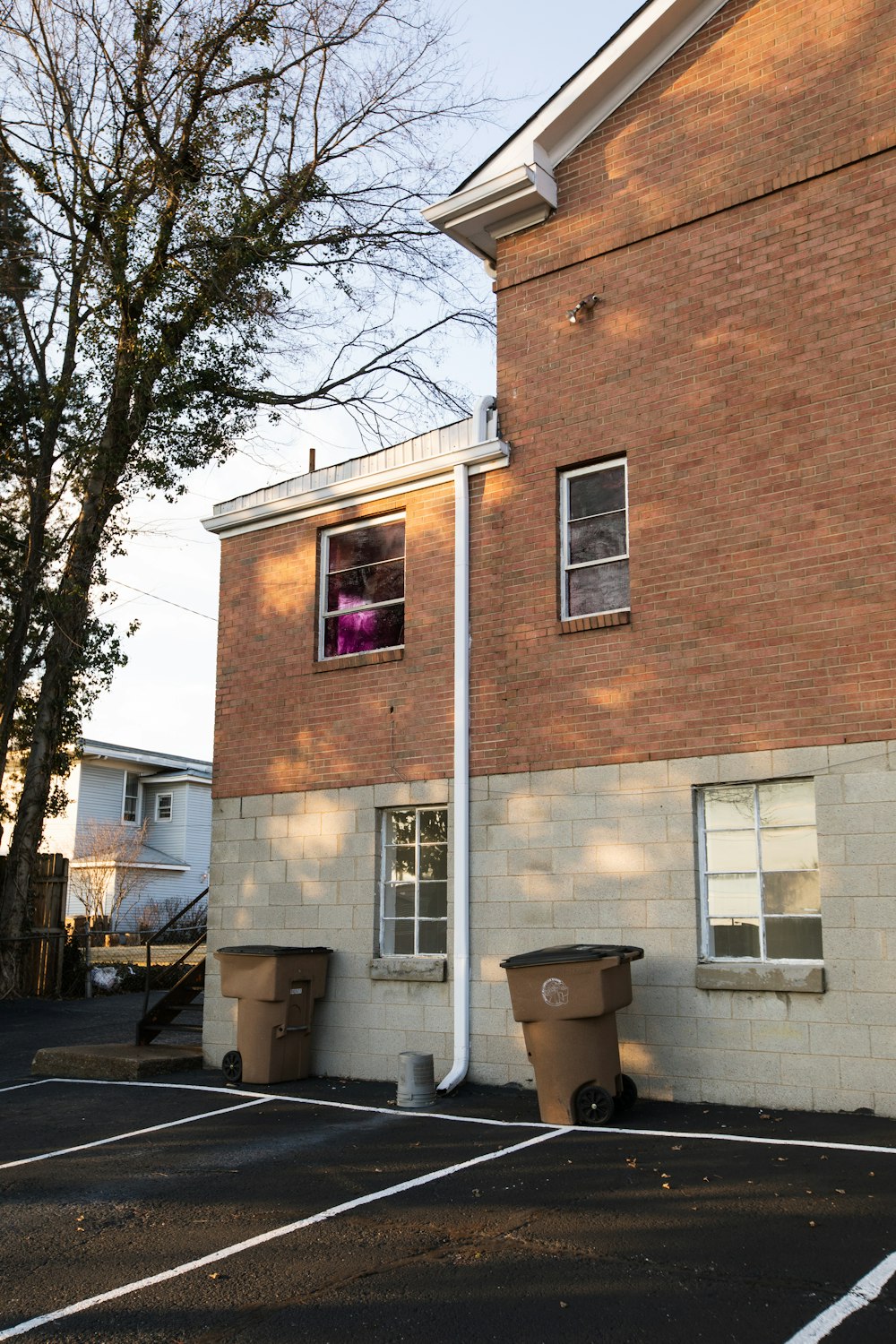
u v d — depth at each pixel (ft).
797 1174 21.88
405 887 37.22
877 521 29.25
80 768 126.21
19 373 70.59
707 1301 15.81
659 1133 26.12
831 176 31.68
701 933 30.68
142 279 65.72
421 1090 31.04
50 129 65.36
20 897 66.74
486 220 38.68
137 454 68.23
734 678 30.99
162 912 123.03
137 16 64.28
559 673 34.45
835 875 28.43
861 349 30.30
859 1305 15.47
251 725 41.98
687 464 32.99
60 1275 17.78
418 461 38.55
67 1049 40.22
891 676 28.40
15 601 70.08
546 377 36.73
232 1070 35.83
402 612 39.45
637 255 35.32
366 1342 14.83
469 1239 18.85
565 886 33.12
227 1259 18.31
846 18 32.14
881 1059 27.12
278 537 42.86
